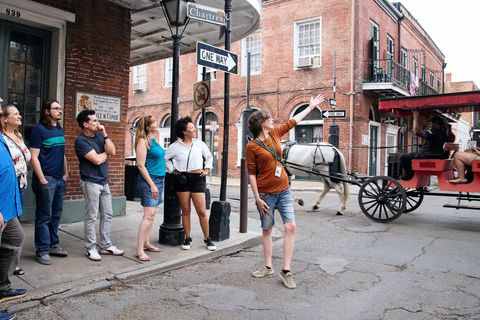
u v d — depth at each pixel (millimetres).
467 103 7059
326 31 16453
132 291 4027
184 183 5270
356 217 8570
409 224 7711
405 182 7707
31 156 4543
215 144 20156
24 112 6609
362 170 16047
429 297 3904
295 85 17250
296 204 10672
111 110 7504
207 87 6152
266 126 4242
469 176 7395
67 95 6836
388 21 19078
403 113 8609
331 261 5176
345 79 15961
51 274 4277
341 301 3789
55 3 6629
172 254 5188
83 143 4691
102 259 4879
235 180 18188
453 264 5031
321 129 16984
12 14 6086
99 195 4984
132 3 7691
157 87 22719
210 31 9656
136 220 7309
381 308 3627
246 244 5996
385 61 18438
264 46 18172
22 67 6566
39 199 4629
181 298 3844
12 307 3455
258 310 3561
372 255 5465
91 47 7176
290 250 4203
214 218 5945
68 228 6473
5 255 3496
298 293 4000
